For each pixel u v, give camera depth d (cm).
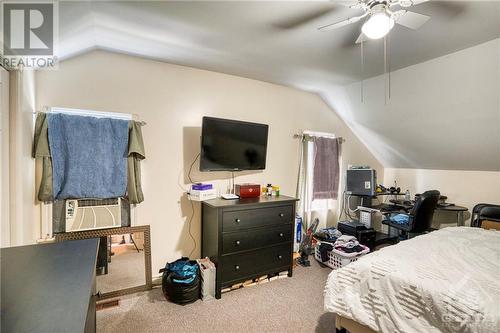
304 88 357
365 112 362
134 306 226
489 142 291
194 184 273
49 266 103
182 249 281
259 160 307
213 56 246
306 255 331
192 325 201
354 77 300
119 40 213
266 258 271
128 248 250
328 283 181
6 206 174
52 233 222
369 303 157
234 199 277
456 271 156
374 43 210
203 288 238
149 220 264
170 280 230
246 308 226
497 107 249
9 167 177
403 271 156
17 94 179
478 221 310
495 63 216
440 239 217
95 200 238
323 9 161
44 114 212
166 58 255
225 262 245
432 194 301
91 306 106
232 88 307
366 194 369
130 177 246
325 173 382
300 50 225
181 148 278
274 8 160
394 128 357
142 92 257
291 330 198
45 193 213
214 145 271
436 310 132
